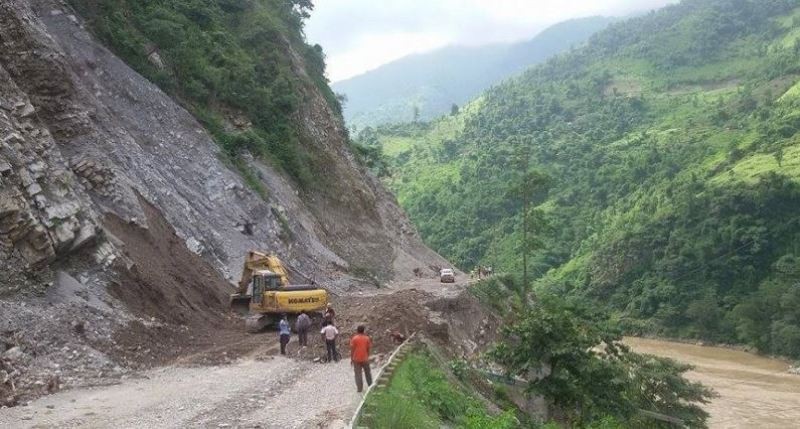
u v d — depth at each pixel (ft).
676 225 382.83
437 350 82.48
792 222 339.77
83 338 60.08
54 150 77.20
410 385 55.57
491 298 162.20
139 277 78.33
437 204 579.07
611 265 396.16
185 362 65.57
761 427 142.61
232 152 145.69
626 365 112.47
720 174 430.20
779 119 478.18
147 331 69.21
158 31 143.84
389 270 194.49
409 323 85.61
